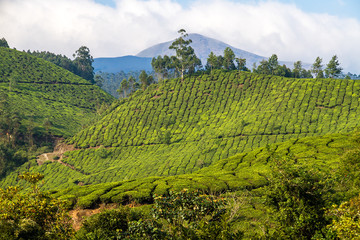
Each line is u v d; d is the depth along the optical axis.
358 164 28.66
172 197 20.25
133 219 24.48
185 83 174.12
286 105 136.38
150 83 195.00
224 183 39.03
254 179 40.19
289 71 190.12
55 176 116.44
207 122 143.25
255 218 28.17
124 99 178.38
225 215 16.03
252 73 171.38
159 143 133.25
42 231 18.16
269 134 118.25
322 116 124.25
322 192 19.77
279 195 19.95
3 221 16.77
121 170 109.06
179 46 186.38
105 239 18.98
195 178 42.25
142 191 37.12
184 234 15.20
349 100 130.12
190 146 123.62
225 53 184.50
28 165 125.75
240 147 112.25
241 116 139.62
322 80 148.75
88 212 33.94
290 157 20.78
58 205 21.45
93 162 125.12
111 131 144.75
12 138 138.38
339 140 54.59
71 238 19.45
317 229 18.12
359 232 14.74
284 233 17.61
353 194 23.94
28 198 20.36
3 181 117.06
